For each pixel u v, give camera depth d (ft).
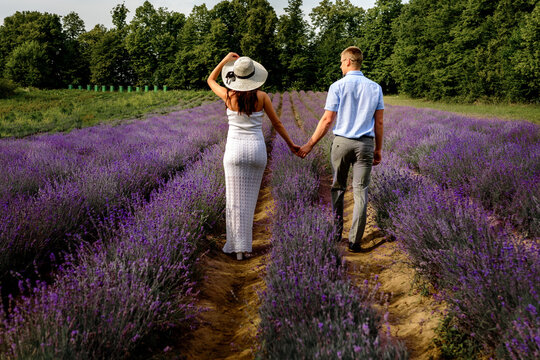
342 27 237.25
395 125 41.70
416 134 30.42
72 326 6.23
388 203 13.33
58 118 78.28
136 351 6.83
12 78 218.38
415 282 9.21
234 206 11.62
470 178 15.44
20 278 8.88
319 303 6.82
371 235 13.12
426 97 137.39
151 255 8.49
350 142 11.29
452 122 38.60
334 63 215.92
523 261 7.20
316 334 5.86
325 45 217.77
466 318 6.89
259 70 11.13
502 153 17.85
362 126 11.23
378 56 196.34
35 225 9.82
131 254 8.49
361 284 9.41
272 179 20.25
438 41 132.16
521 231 11.21
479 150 19.43
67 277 7.53
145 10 228.84
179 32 241.96
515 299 6.39
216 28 207.31
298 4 227.20
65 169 19.24
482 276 7.04
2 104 115.34
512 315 6.11
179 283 9.18
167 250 8.89
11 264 8.87
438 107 97.96
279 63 223.71
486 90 108.17
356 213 11.63
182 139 31.81
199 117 64.03
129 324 6.38
